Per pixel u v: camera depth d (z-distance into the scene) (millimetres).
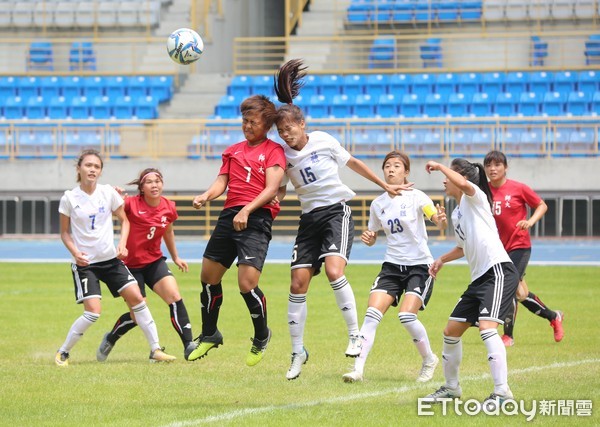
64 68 80438
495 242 16219
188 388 18078
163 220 21922
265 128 17516
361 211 65062
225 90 76562
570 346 23328
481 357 21672
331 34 80375
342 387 18172
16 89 76125
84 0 82812
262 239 17422
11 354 22641
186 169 65875
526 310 30984
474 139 65875
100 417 15453
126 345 24344
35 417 15453
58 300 33469
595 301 32594
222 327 26984
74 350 23484
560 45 75938
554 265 47125
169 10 83812
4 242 64062
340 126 67125
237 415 15555
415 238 19203
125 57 80062
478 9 78062
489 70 73000
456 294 34781
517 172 63562
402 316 18812
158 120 66750
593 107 69312
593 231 63750
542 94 70562
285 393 17562
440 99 71438
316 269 18438
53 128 68312
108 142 67938
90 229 21156
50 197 67000
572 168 63000
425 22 78562
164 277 22031
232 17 85750
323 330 26266
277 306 31531
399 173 19281
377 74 75000
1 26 81625
